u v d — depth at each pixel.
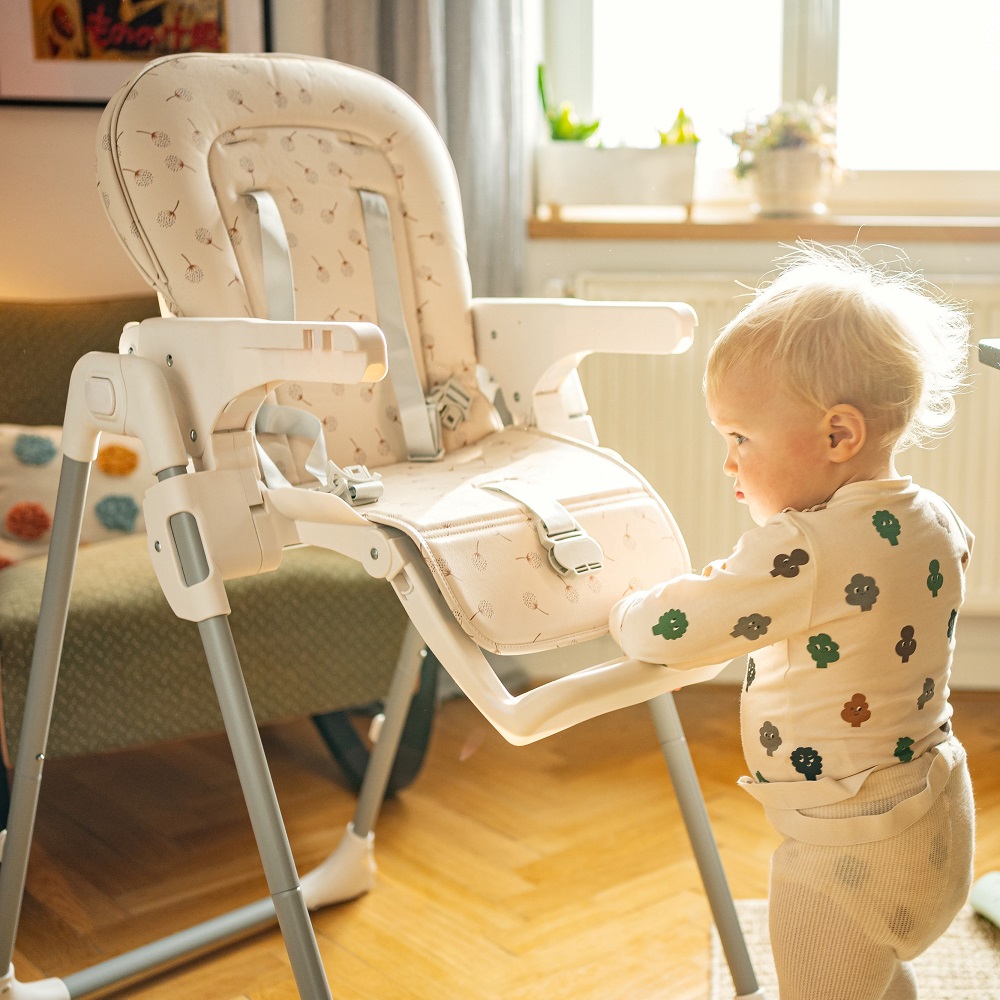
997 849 1.57
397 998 1.28
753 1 2.24
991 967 1.31
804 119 2.13
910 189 2.25
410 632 1.40
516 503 1.00
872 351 0.88
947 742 0.93
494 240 2.11
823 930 0.91
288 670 1.60
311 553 1.69
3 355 1.84
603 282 2.08
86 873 1.57
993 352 1.10
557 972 1.32
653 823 1.69
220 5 2.03
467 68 2.03
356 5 1.99
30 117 2.01
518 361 1.24
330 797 1.79
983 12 2.18
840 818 0.89
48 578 1.08
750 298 2.04
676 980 1.30
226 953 1.38
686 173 2.14
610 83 2.32
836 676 0.89
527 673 2.26
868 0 2.21
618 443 2.13
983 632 2.19
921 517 0.91
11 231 2.03
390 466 1.19
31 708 1.12
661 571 1.05
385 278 1.22
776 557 0.87
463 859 1.60
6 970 1.18
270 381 0.87
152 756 1.98
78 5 1.98
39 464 1.72
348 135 1.23
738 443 0.94
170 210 1.04
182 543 0.91
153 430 0.92
